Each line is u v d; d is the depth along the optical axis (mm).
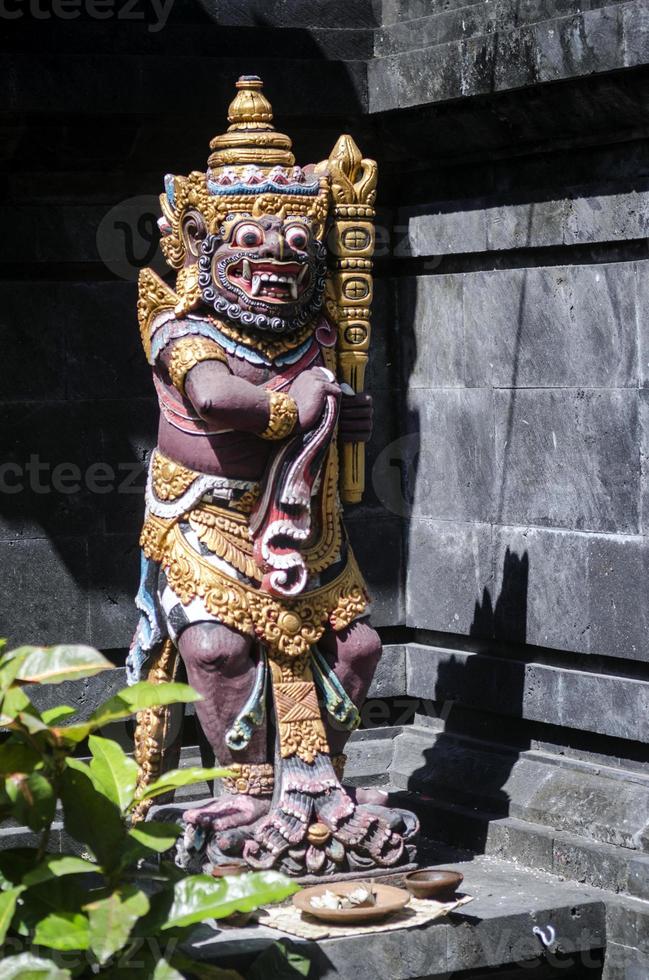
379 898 6855
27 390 8188
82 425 8320
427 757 8688
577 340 7812
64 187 8250
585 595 7836
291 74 8305
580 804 7711
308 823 7000
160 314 7125
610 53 7117
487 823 7945
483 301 8375
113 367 8383
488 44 7738
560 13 7758
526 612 8180
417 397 8891
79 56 7844
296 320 7070
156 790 6098
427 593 8883
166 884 6211
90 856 7766
